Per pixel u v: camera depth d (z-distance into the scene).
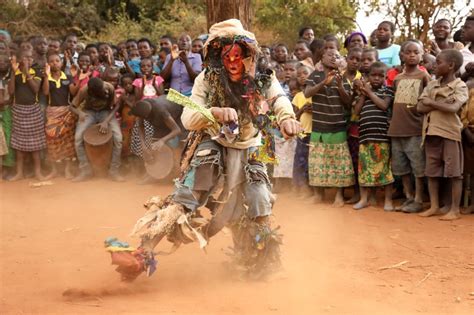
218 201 4.74
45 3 23.25
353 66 8.12
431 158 7.19
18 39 11.79
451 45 8.71
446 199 7.44
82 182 9.98
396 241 6.11
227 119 4.42
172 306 4.10
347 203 8.18
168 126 9.31
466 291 4.54
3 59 10.11
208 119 4.48
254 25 21.48
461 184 7.16
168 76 10.06
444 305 4.21
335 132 7.98
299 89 8.91
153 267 4.52
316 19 20.78
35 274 4.94
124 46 11.95
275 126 4.73
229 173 4.69
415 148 7.47
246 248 4.78
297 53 9.94
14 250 5.77
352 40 9.23
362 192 7.89
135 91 10.04
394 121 7.57
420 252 5.70
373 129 7.70
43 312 3.98
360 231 6.56
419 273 5.02
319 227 6.77
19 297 4.32
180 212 4.50
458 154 7.03
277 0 21.16
